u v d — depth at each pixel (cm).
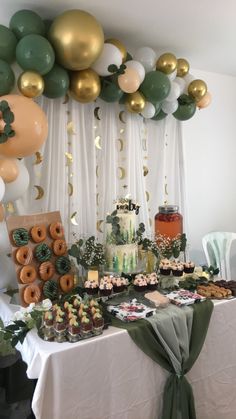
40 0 162
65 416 122
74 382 123
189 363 147
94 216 206
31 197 190
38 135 156
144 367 141
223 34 204
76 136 201
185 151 267
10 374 163
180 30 198
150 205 240
